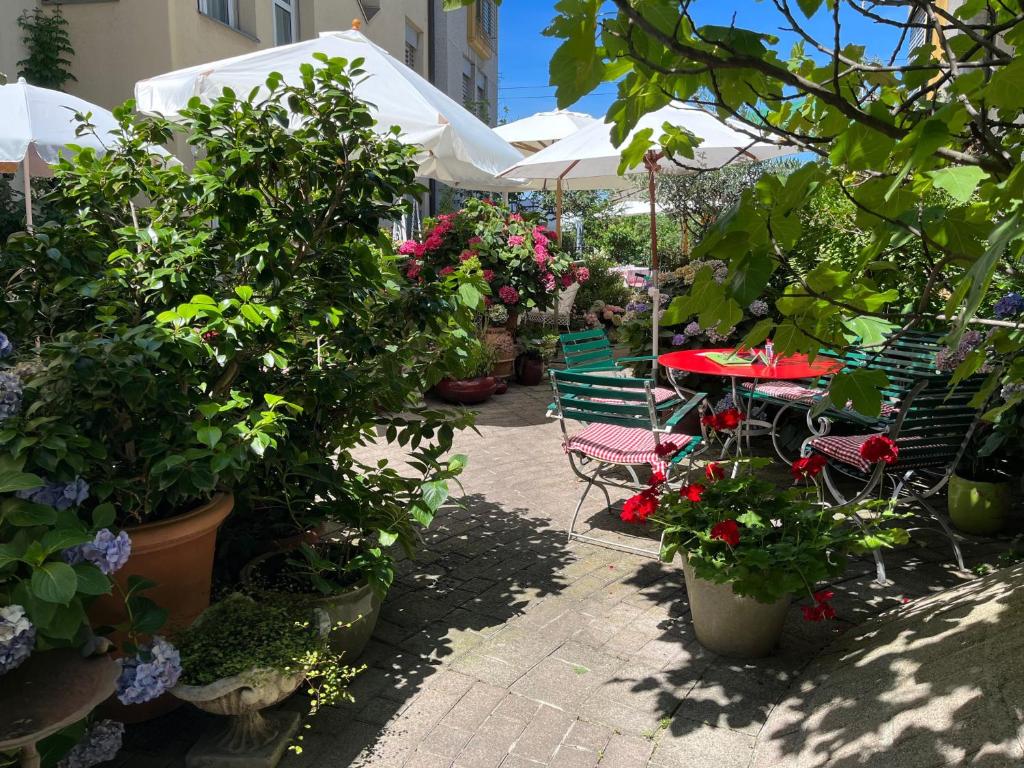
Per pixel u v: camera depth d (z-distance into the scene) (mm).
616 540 4168
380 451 5918
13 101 5293
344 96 2986
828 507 3141
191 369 2582
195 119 2906
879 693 2418
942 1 3836
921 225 1841
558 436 6523
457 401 7766
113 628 2115
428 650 3027
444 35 16922
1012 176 1324
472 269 3760
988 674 2232
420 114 5246
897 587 3549
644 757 2398
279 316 2742
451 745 2455
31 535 1907
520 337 8938
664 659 2969
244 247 2945
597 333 6355
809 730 2412
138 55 8742
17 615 1649
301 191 3084
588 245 20938
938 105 1753
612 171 6688
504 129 10656
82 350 2166
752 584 2682
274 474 3166
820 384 5371
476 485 5125
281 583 2930
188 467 2234
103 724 2162
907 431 3648
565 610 3365
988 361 3041
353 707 2652
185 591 2484
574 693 2740
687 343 7012
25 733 1505
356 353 3225
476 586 3600
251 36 10266
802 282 1927
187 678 2203
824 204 4996
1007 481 4137
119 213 3287
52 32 8367
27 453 1988
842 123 1916
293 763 2363
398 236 9367
